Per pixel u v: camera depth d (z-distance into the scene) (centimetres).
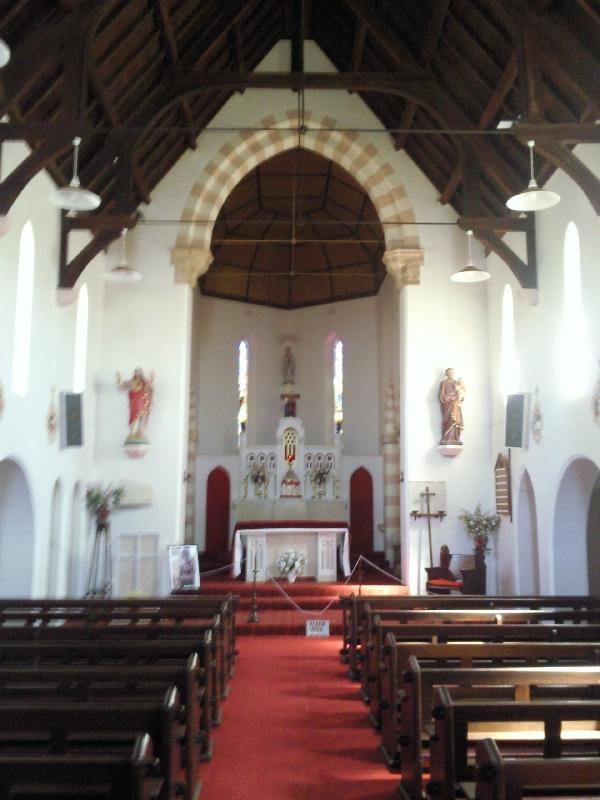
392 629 789
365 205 2359
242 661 1158
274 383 2680
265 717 845
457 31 1306
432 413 1734
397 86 1464
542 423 1412
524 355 1515
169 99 1477
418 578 1673
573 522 1348
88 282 1608
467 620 906
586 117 1142
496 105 1335
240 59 1703
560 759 343
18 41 1070
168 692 472
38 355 1294
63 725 433
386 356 2448
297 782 649
